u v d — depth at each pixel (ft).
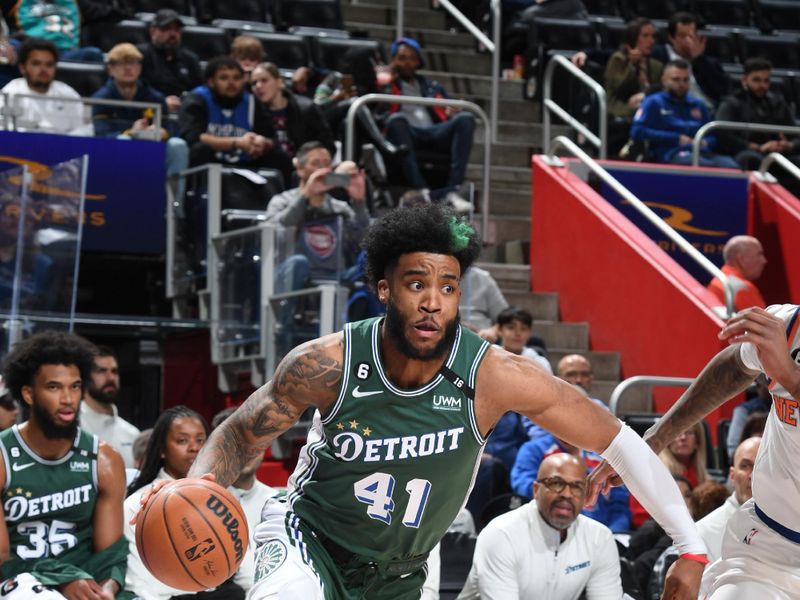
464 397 14.38
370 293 33.94
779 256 47.73
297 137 43.86
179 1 57.62
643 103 50.49
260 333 36.88
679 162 50.08
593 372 42.70
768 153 51.49
